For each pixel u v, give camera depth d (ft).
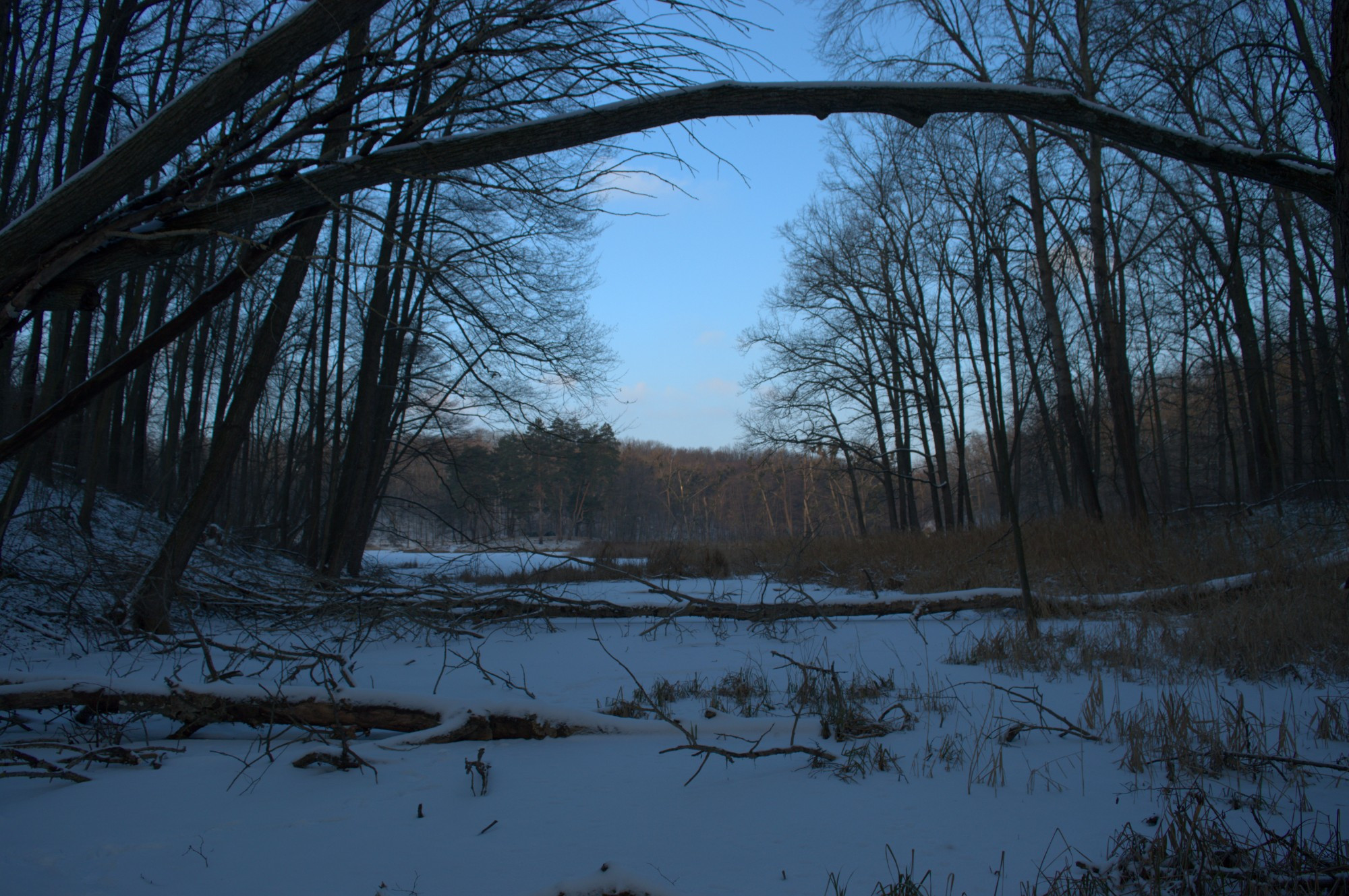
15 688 15.48
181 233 11.43
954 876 8.51
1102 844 9.62
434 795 12.32
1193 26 23.30
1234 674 18.85
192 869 9.54
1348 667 18.31
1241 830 9.95
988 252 25.20
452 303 23.13
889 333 85.87
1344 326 47.60
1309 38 24.39
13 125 33.17
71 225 10.67
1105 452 120.26
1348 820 10.09
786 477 161.68
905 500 95.35
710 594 38.78
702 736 15.71
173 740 15.96
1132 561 38.27
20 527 35.50
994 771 11.98
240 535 53.47
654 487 236.63
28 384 36.94
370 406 47.52
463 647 29.55
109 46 31.73
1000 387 25.49
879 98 11.58
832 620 34.37
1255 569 31.42
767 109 11.87
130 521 49.24
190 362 66.23
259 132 12.10
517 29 13.08
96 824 11.16
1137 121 11.08
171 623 28.84
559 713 15.96
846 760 13.57
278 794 12.48
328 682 16.19
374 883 9.05
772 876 8.91
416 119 12.30
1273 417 58.90
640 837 10.37
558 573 56.34
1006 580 39.19
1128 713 15.92
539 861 9.59
